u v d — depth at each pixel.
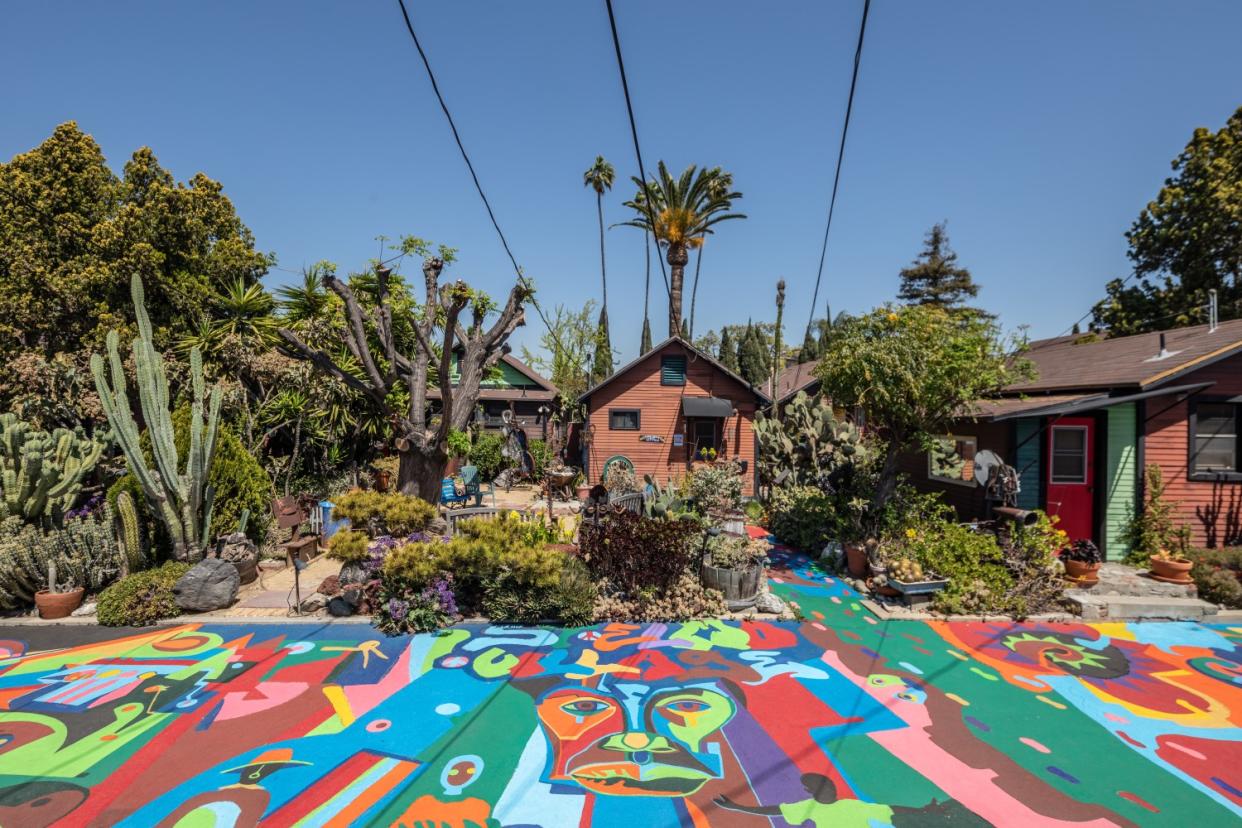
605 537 8.16
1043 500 9.77
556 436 21.97
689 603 7.79
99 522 9.12
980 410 10.49
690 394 19.05
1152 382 9.15
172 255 16.67
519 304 11.02
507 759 4.66
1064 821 3.99
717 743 4.89
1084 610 7.81
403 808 4.09
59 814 4.02
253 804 4.12
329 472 16.02
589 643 6.93
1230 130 22.72
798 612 7.86
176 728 5.11
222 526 9.64
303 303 16.20
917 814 4.05
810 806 4.13
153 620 7.57
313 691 5.75
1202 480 9.58
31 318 15.15
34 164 16.03
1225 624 7.66
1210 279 22.75
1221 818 4.02
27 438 9.21
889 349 9.08
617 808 4.10
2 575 7.68
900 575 8.12
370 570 7.73
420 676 6.07
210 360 14.25
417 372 10.12
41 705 5.50
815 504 11.72
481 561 7.48
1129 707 5.53
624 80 4.85
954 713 5.40
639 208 28.31
